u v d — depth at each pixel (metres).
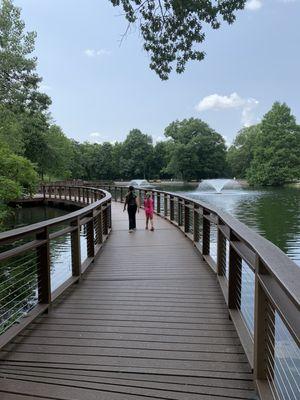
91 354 3.11
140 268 6.23
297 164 61.44
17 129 19.84
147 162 89.50
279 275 1.74
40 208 26.56
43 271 4.05
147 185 69.50
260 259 2.27
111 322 3.82
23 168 15.66
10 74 20.73
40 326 3.72
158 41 8.02
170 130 87.19
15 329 3.40
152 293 4.82
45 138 35.69
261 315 2.42
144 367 2.88
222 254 5.04
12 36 19.44
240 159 81.94
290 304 1.83
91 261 6.52
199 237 8.12
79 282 5.36
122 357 3.05
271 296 2.00
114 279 5.55
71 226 5.33
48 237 4.05
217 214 4.89
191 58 8.16
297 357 3.38
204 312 4.07
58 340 3.38
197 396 2.47
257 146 65.19
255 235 2.84
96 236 7.96
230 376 2.72
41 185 29.56
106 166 87.00
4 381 2.68
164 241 8.86
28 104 24.33
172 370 2.83
